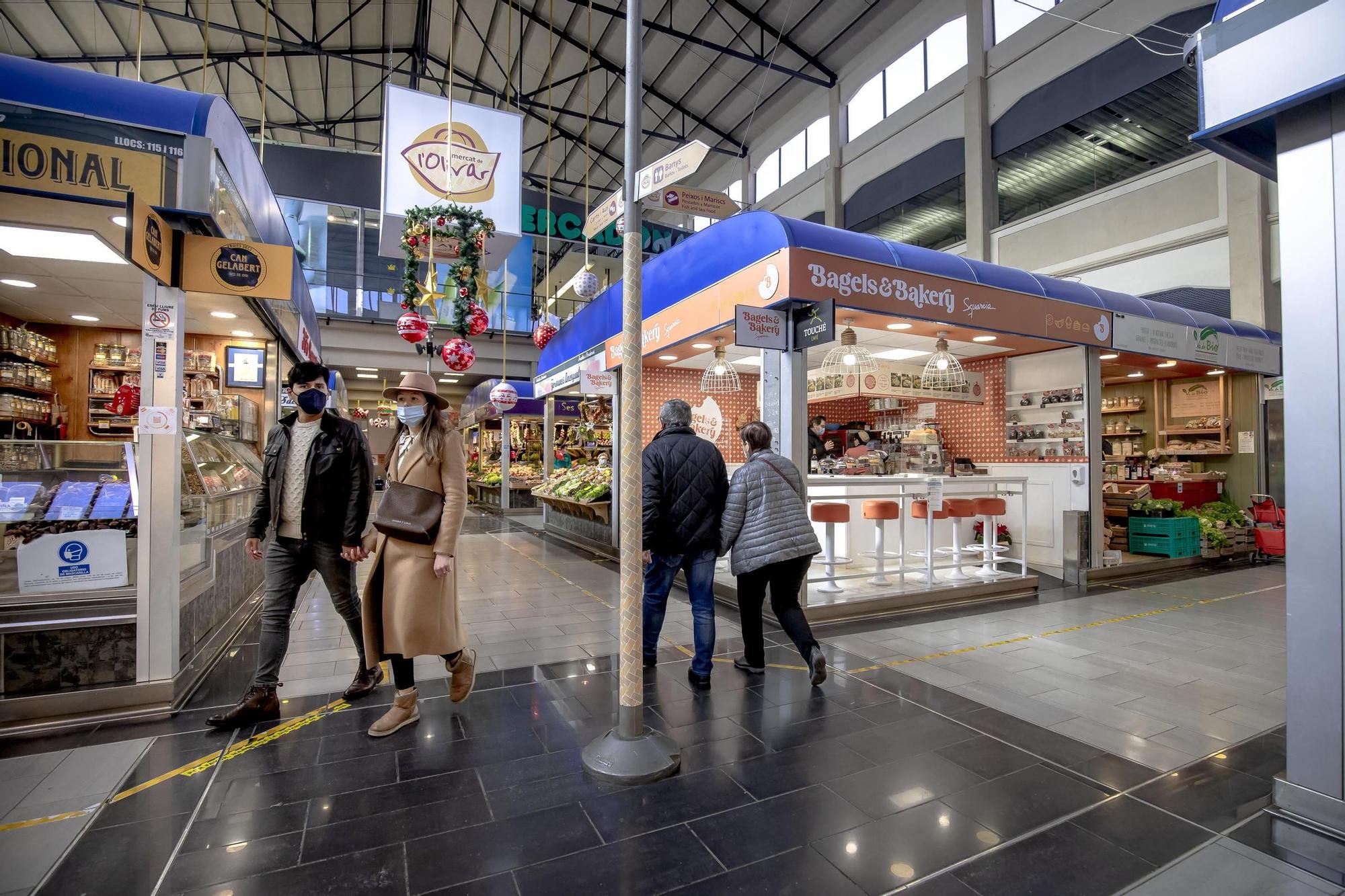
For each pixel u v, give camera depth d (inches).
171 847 79.2
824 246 191.6
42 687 117.3
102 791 92.7
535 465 670.5
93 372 246.8
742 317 181.6
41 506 121.6
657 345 265.7
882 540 225.6
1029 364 304.0
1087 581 257.8
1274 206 344.2
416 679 142.6
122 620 120.5
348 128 847.1
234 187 165.6
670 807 89.8
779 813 88.2
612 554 327.9
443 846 80.2
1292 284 86.1
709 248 225.1
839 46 606.2
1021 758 105.0
